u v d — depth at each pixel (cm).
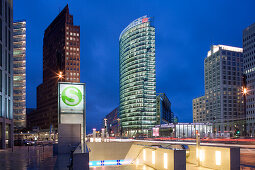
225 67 19762
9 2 5234
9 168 1553
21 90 13825
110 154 2920
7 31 5009
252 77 16475
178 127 9744
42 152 3112
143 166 1694
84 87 3441
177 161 1289
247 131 16500
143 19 19812
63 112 3316
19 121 13625
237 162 1416
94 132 4478
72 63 17725
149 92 18638
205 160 1584
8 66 5031
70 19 18512
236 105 19538
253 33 16650
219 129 19075
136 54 19450
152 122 18150
